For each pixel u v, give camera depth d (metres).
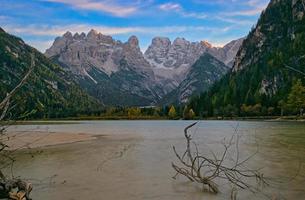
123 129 99.06
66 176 23.64
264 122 139.38
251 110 186.00
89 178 22.95
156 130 92.00
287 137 56.62
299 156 32.56
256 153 35.09
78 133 76.81
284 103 162.38
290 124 113.94
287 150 37.56
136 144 48.94
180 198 17.86
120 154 36.38
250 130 80.06
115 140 56.88
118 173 24.89
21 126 124.19
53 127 116.44
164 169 26.56
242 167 26.67
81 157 33.94
